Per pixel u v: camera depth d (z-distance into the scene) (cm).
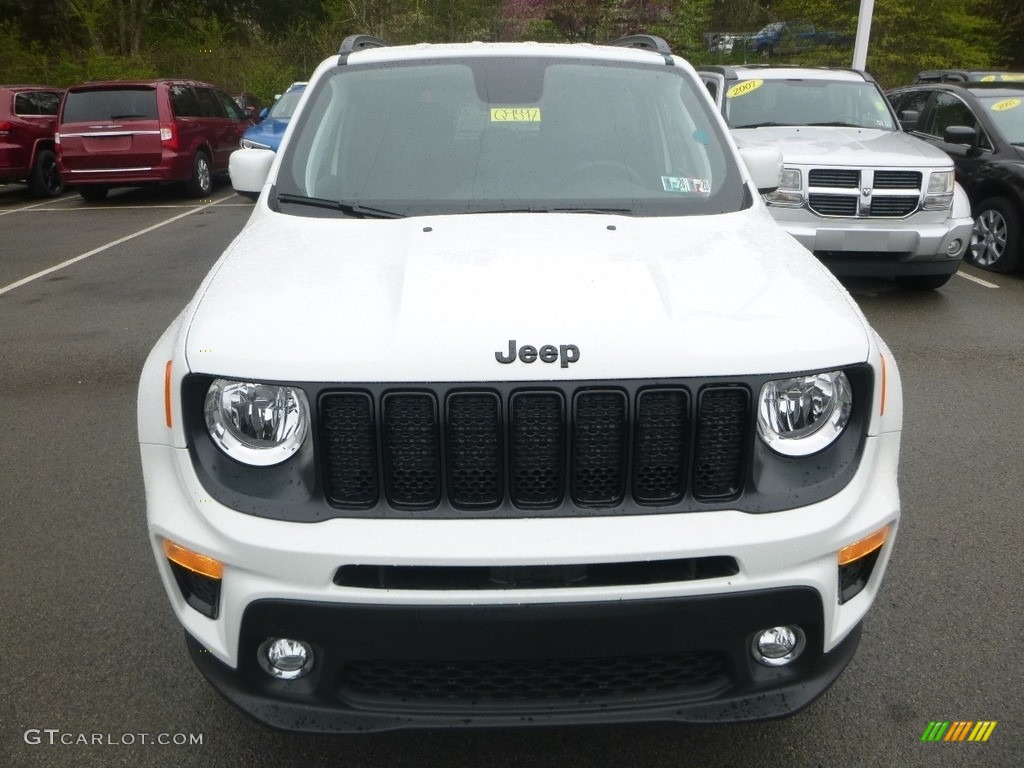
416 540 220
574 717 229
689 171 349
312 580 220
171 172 1460
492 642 221
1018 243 900
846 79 959
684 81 391
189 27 3388
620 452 226
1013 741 282
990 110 967
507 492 225
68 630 341
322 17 3531
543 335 228
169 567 245
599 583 223
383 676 231
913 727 288
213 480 230
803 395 233
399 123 362
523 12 2555
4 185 1788
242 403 229
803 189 755
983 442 510
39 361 664
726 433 228
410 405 223
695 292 253
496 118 364
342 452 225
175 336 262
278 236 308
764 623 228
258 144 1485
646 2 2406
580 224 304
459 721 228
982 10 2600
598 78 384
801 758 276
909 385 602
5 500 446
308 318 241
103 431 532
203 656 247
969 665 318
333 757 277
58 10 3142
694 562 224
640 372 223
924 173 754
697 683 236
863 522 236
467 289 248
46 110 1602
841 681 310
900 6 2167
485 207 328
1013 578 372
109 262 1011
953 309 789
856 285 877
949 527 415
